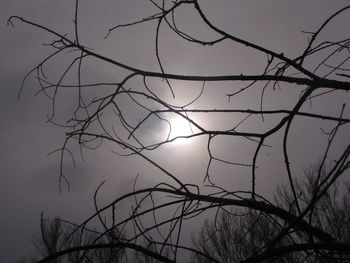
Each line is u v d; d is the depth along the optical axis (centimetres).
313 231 172
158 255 171
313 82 175
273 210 185
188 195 192
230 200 191
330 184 145
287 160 181
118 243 172
